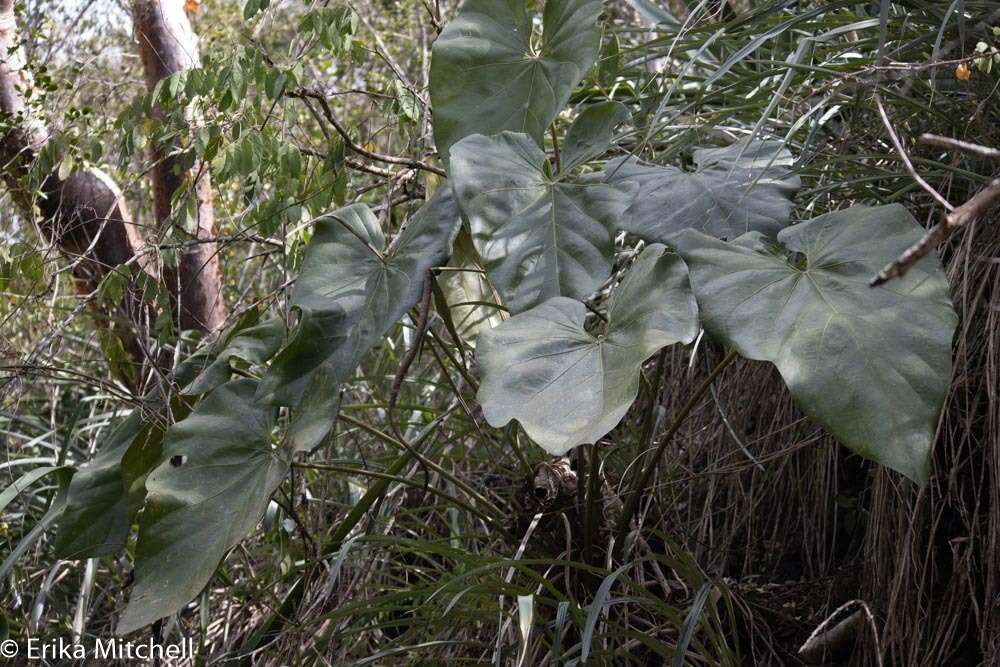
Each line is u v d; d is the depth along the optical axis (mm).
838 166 1770
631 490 1719
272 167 1851
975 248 1566
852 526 1788
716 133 1864
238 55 1788
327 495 2307
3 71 2287
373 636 1926
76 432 2525
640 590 1469
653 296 1269
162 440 1696
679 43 2002
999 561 1426
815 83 1836
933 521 1482
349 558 1952
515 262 1445
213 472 1518
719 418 1893
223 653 1954
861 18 1873
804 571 1817
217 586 2217
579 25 1623
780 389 1821
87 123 2049
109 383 1968
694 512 1937
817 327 1170
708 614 1646
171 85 1807
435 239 1593
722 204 1499
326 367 1505
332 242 1649
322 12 1814
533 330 1312
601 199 1474
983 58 1436
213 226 2494
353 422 1753
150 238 2045
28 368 1958
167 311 1974
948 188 1628
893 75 1626
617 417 1111
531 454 1981
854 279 1214
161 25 2445
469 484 2137
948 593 1519
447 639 1724
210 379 1681
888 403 1097
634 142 2141
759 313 1207
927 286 1178
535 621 1537
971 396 1582
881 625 1544
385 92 2037
